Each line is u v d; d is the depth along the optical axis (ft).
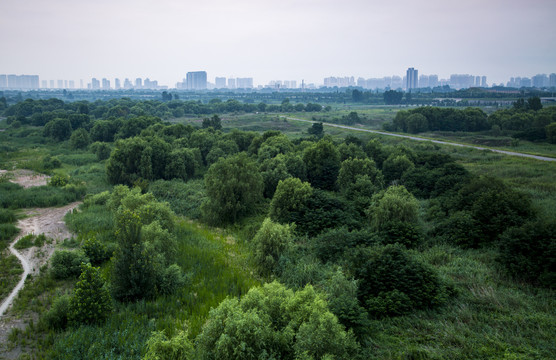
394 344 48.83
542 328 49.93
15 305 62.03
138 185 140.97
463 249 80.59
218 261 81.61
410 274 60.13
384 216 87.86
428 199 121.49
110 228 99.50
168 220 92.58
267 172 134.72
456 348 46.83
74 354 49.11
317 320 46.50
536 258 63.62
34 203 124.47
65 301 58.39
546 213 89.76
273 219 101.91
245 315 46.60
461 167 132.77
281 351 47.11
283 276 72.18
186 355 45.80
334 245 79.66
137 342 51.26
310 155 150.61
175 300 64.23
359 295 59.52
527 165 164.86
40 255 83.15
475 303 57.47
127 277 64.39
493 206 83.41
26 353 50.26
